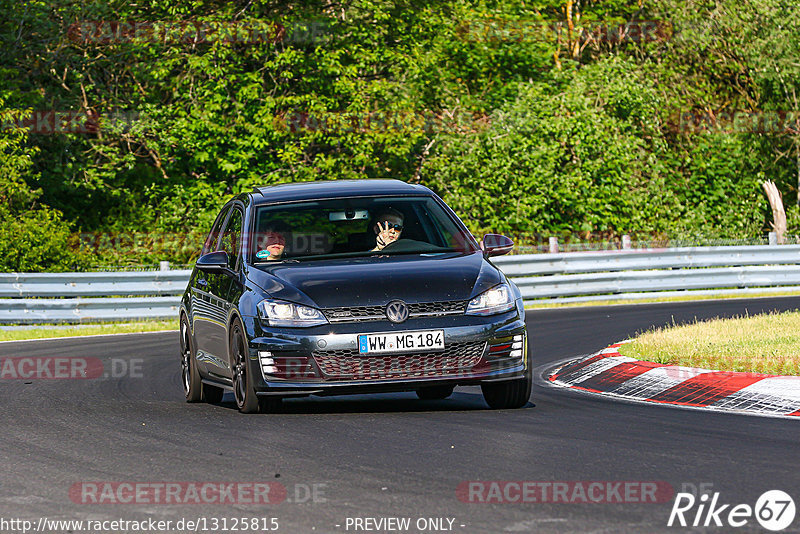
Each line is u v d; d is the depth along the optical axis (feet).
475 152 385.91
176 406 123.65
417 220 123.03
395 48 388.57
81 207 380.78
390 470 82.94
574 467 82.64
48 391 138.10
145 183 382.01
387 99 371.97
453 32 416.87
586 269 288.71
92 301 251.39
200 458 89.51
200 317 126.00
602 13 483.51
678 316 225.35
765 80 447.83
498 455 87.71
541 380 140.56
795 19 441.68
